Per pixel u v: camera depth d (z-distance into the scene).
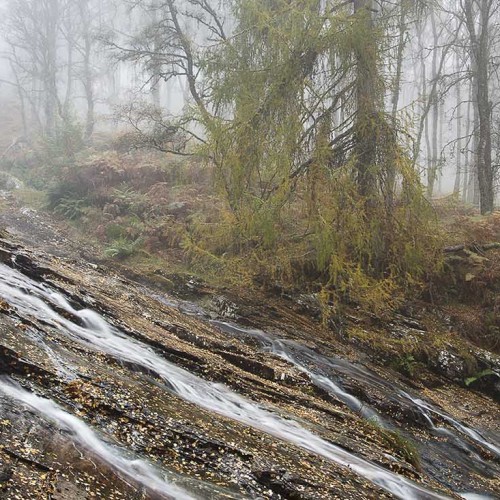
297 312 11.29
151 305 9.33
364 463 5.64
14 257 7.95
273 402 6.75
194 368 6.77
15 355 4.74
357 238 10.20
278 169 10.61
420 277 12.05
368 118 10.53
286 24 10.83
